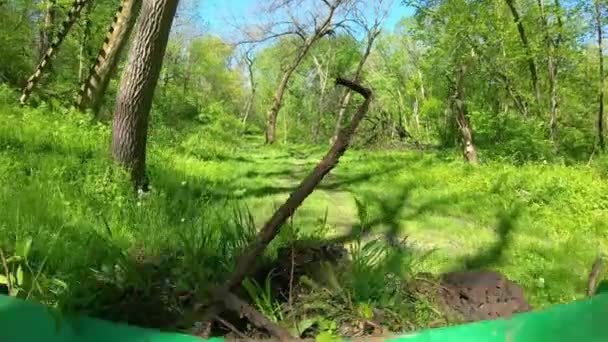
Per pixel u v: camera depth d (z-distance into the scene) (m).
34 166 6.79
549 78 19.36
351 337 2.67
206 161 11.62
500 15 16.94
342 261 3.84
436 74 18.94
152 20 6.89
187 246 3.72
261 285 3.47
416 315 3.17
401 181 9.94
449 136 20.22
